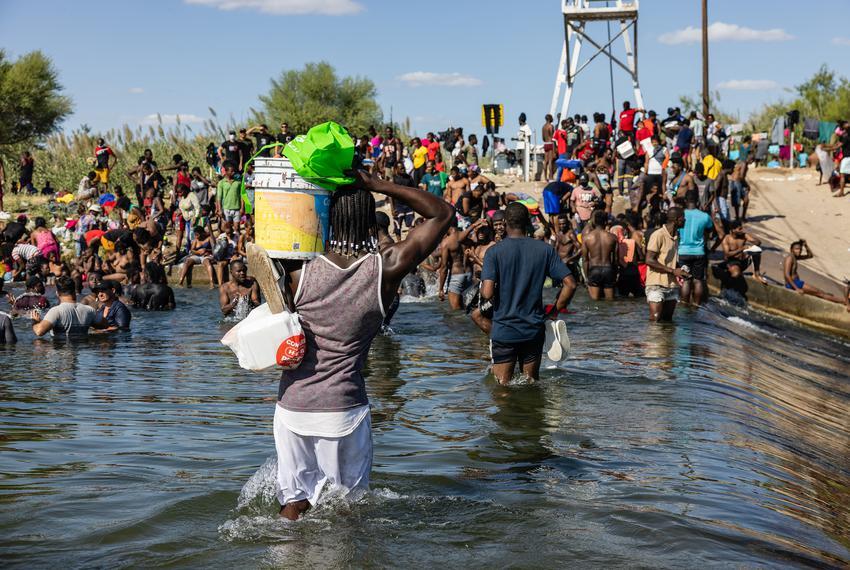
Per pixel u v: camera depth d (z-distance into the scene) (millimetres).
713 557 3354
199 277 20844
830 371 11320
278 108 41688
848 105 41156
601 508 3992
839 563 3527
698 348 9789
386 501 4078
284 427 3691
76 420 6148
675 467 4855
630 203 21766
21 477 4562
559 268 7383
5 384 7812
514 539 3561
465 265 14609
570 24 29953
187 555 3375
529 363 7492
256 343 3496
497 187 26750
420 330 11773
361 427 3742
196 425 5988
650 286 12172
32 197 30828
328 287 3531
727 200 20328
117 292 12492
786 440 6102
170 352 10141
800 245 16906
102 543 3518
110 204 25781
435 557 3346
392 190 3551
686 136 22938
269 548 3447
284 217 3461
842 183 26031
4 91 40906
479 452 5156
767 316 16125
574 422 6020
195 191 23656
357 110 41906
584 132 27406
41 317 13727
